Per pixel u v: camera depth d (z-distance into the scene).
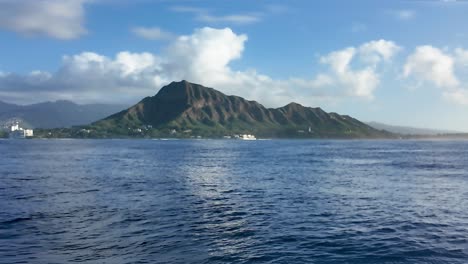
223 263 19.39
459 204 36.38
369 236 24.48
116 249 21.36
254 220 29.17
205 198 39.84
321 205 35.84
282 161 102.31
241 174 66.62
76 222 27.72
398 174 66.25
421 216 30.80
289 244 22.70
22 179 57.16
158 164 89.81
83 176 62.09
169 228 26.31
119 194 42.09
